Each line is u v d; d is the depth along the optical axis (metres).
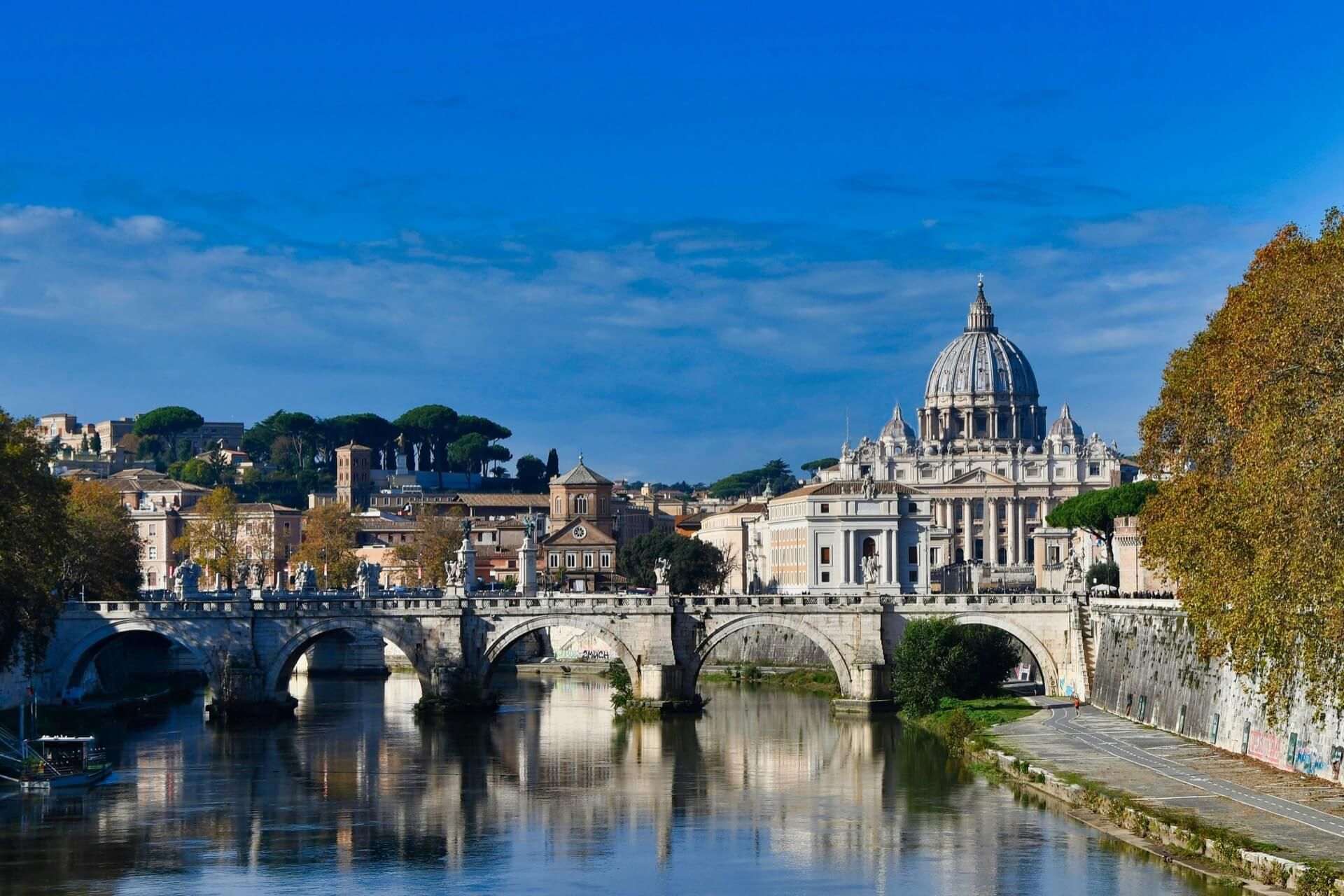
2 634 195.25
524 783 171.50
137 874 130.88
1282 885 113.56
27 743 175.75
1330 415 110.19
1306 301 117.25
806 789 165.00
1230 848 120.44
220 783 171.50
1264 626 119.31
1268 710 147.00
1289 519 113.44
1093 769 155.88
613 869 132.38
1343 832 123.50
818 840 140.75
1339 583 108.06
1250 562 128.25
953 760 180.00
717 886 126.62
